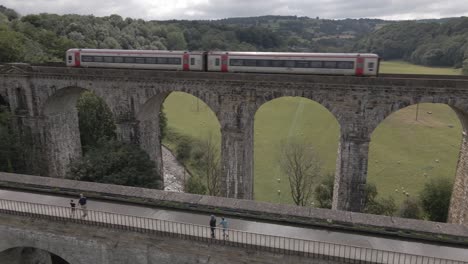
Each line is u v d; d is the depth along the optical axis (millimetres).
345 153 31234
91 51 39562
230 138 34000
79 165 34906
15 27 73188
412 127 72125
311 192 43500
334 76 29828
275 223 22781
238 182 34875
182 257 21516
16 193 27109
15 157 39562
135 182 34344
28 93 39344
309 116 80875
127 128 36938
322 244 20500
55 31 89625
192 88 33812
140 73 34781
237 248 20469
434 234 21000
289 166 46812
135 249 22172
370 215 22703
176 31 147375
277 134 70125
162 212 24203
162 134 67812
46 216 23297
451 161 55781
